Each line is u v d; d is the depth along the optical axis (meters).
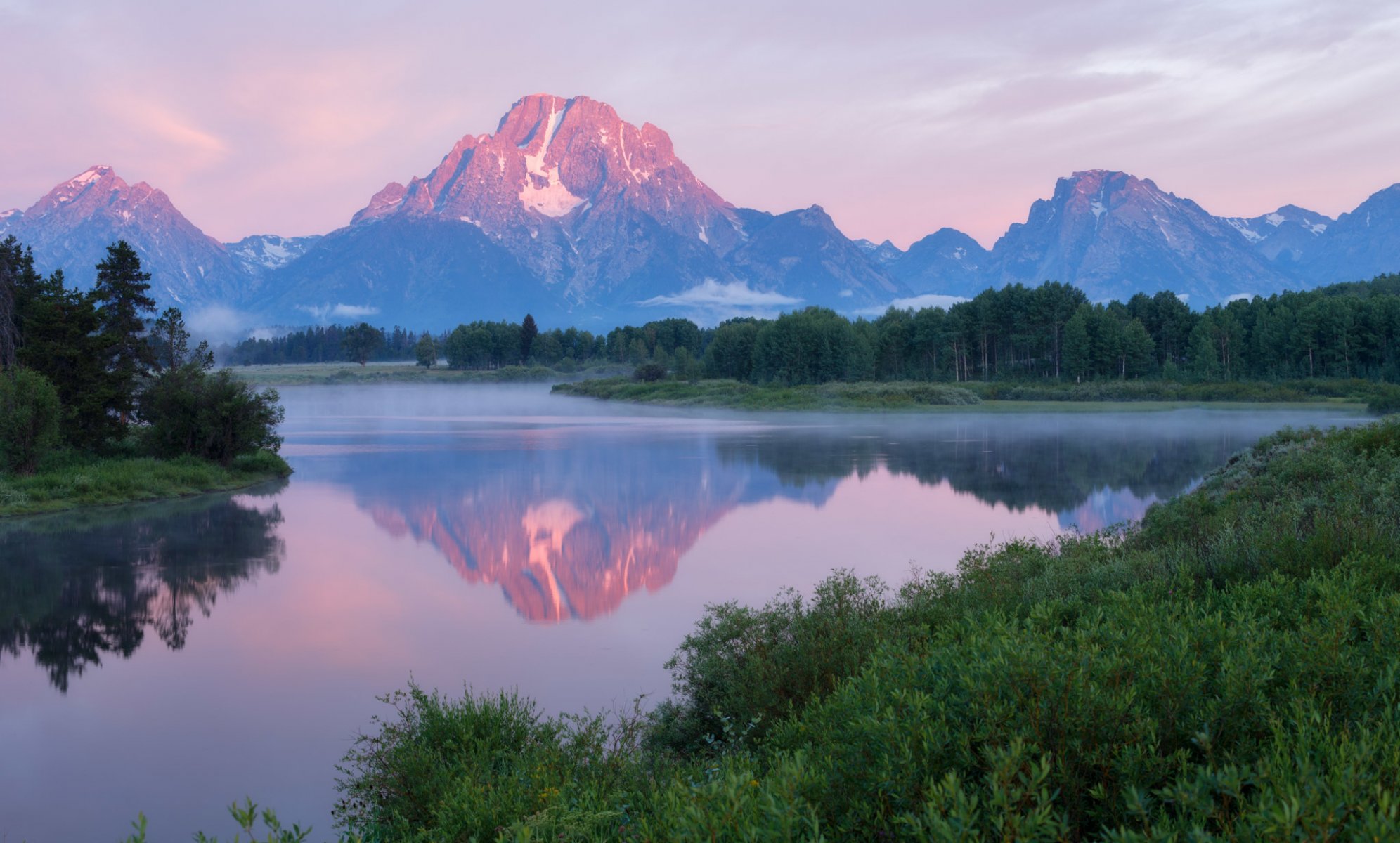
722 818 3.63
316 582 22.23
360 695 14.11
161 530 29.80
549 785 5.91
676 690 11.48
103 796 10.62
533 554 25.86
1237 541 10.52
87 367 42.94
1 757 11.73
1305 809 2.94
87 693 14.27
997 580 12.05
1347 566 7.59
